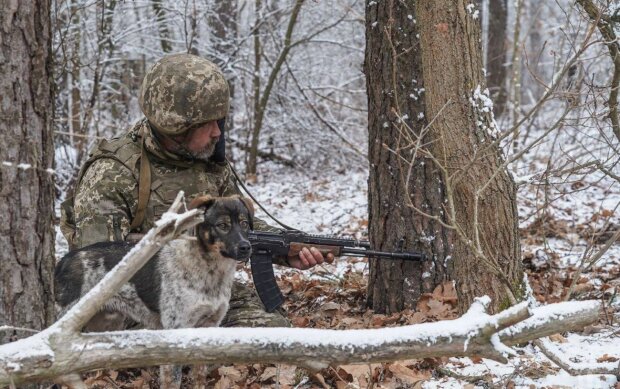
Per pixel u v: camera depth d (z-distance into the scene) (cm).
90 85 1317
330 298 605
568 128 1145
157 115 481
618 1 560
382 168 529
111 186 490
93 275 453
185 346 290
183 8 1315
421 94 511
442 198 509
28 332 318
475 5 467
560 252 727
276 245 497
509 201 469
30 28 304
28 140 308
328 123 1355
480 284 464
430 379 434
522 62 1953
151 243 275
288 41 1332
